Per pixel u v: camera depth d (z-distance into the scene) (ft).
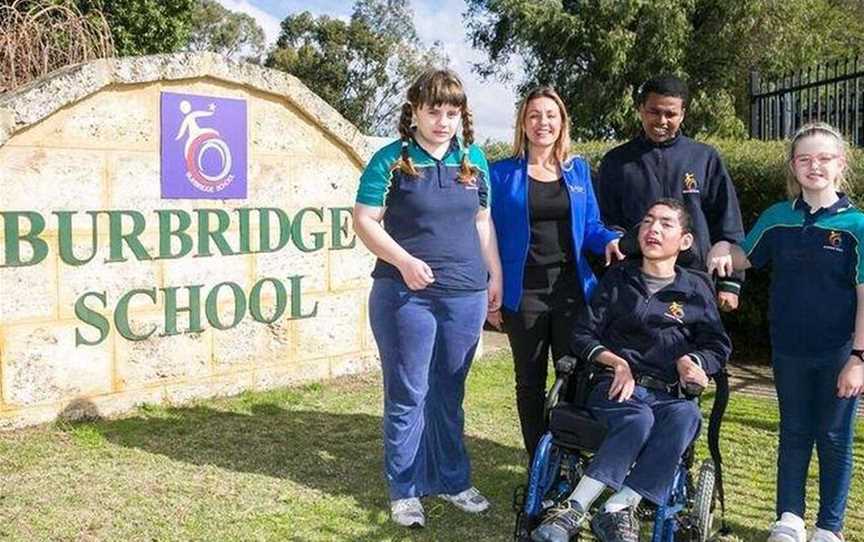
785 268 13.73
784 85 37.09
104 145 19.62
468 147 14.47
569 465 13.32
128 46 66.08
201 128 21.09
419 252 14.15
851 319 13.34
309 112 22.85
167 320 20.88
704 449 18.81
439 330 14.56
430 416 15.23
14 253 18.49
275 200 22.66
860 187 25.55
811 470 17.56
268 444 18.45
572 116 81.05
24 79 23.95
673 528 12.14
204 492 15.65
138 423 19.48
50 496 15.19
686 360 12.89
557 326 15.38
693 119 80.94
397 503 14.64
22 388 18.75
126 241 20.08
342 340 24.30
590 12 78.48
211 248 21.54
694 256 15.01
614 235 15.19
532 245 15.39
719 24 80.33
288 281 23.06
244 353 22.34
